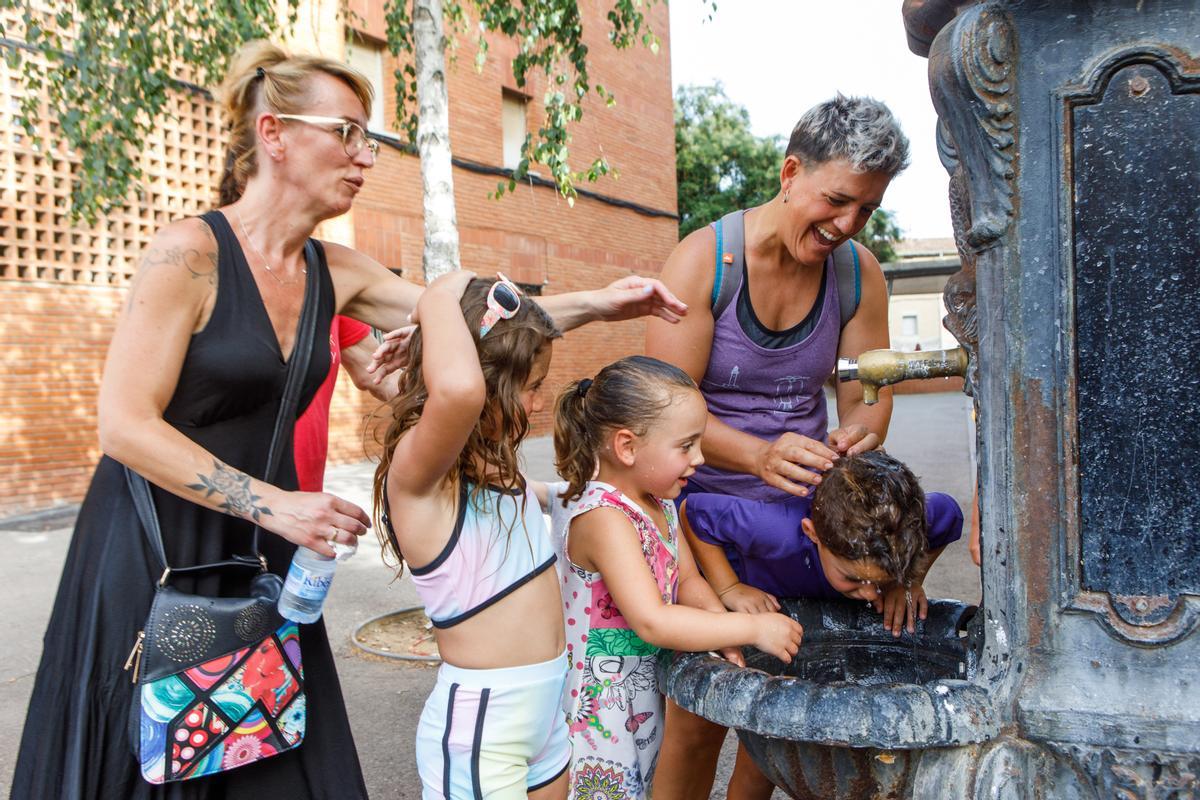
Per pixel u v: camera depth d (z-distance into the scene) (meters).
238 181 1.64
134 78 5.24
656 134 14.52
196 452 1.43
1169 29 1.23
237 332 1.51
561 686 1.64
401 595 4.57
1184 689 1.24
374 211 9.70
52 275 7.14
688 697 1.44
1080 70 1.26
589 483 1.74
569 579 1.75
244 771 1.59
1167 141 1.24
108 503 1.50
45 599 4.54
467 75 10.76
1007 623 1.32
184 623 1.44
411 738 2.92
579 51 5.17
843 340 2.11
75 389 7.30
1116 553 1.27
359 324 1.99
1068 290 1.28
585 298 1.86
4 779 2.62
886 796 1.36
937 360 1.52
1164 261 1.25
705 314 1.94
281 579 1.56
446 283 1.56
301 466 1.71
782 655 1.58
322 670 1.68
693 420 1.65
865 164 1.63
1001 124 1.28
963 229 1.41
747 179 22.50
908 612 1.78
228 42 5.32
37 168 6.96
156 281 1.44
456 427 1.40
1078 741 1.26
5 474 6.90
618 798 1.71
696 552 1.88
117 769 1.46
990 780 1.25
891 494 1.59
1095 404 1.28
